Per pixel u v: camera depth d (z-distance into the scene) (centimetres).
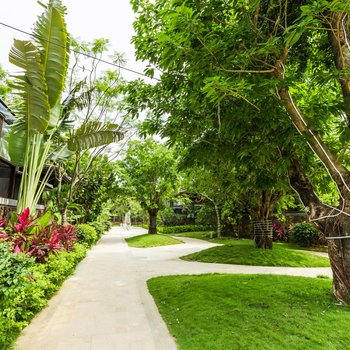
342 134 437
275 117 403
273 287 512
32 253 539
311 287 509
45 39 545
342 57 376
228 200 1312
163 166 1892
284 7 382
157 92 532
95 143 762
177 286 577
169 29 352
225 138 490
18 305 372
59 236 646
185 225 2886
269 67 377
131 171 2012
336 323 348
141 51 454
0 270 320
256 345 302
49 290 498
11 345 313
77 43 1000
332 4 254
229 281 576
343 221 423
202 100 407
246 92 356
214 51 338
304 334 323
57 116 698
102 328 376
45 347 318
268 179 534
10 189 891
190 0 354
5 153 820
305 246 1477
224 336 327
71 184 1049
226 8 370
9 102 1177
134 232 3050
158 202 2106
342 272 425
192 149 524
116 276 733
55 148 882
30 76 538
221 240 1881
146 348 317
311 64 506
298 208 1720
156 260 1052
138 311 448
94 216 1836
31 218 590
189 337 336
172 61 353
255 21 358
